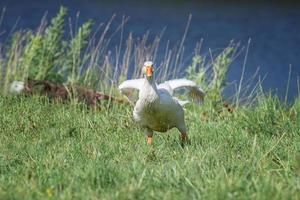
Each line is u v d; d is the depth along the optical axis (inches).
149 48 818.8
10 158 411.2
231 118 559.2
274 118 531.2
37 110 544.1
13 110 539.5
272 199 313.4
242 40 1305.4
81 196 327.6
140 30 1381.6
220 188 324.2
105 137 481.1
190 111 584.7
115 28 1371.8
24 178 359.9
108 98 613.0
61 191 338.3
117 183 346.9
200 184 336.5
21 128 497.4
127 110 565.6
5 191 336.2
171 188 340.5
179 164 376.2
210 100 615.2
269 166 383.2
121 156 416.8
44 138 473.7
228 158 402.3
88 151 429.1
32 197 326.0
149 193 328.8
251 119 527.8
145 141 469.4
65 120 522.6
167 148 445.1
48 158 402.3
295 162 382.6
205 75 669.9
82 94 611.2
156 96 445.7
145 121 460.1
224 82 656.4
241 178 338.6
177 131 504.1
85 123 515.8
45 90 617.6
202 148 435.2
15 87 617.0
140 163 383.9
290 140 466.6
